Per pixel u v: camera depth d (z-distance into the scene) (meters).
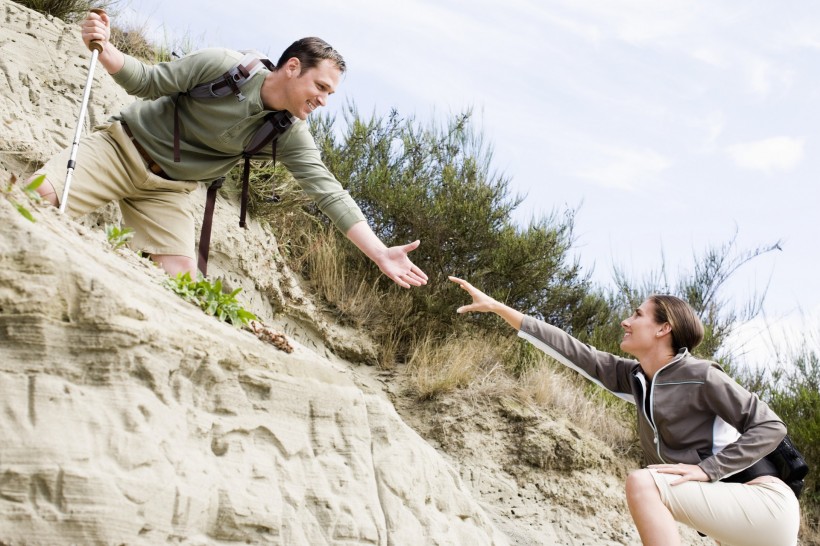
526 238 7.91
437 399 6.55
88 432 2.50
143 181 4.07
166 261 4.21
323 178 4.15
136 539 2.50
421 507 3.58
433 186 8.09
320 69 3.93
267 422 3.10
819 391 8.12
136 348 2.69
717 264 8.78
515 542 5.52
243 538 2.84
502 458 6.25
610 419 7.03
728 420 3.69
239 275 6.36
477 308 4.22
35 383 2.45
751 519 3.47
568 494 6.14
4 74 5.52
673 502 3.47
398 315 7.29
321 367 3.40
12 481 2.32
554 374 7.21
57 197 3.82
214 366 2.96
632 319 4.01
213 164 4.13
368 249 4.00
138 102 4.11
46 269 2.51
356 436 3.44
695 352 8.09
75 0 6.66
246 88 3.94
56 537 2.34
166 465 2.65
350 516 3.19
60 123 5.68
